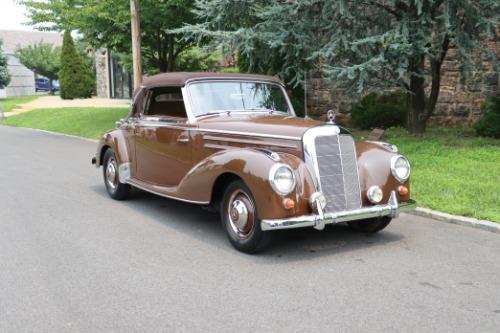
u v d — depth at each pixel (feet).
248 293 14.64
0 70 135.64
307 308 13.61
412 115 40.70
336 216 17.38
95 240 19.83
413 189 26.05
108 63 112.78
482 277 15.81
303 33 35.76
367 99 49.37
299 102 53.88
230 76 22.84
